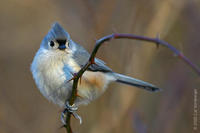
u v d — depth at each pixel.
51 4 13.48
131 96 10.92
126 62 11.49
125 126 10.50
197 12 11.97
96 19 12.02
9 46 13.70
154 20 11.66
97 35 11.70
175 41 11.99
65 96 8.25
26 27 13.95
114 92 11.24
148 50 11.59
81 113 11.36
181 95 10.89
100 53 11.45
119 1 12.41
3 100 12.86
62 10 13.16
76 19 12.68
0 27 13.95
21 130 12.03
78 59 8.34
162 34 11.64
